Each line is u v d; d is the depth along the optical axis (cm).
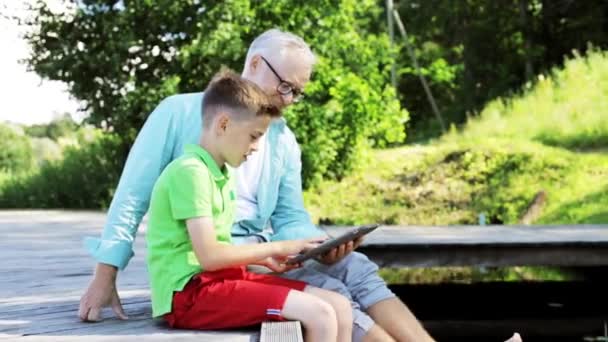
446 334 600
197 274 297
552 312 653
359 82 1320
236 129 296
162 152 329
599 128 1336
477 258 621
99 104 1447
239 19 1350
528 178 1205
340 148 1331
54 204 1500
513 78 2242
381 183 1303
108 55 1408
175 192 294
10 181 1539
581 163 1207
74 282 472
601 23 2166
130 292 411
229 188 309
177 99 336
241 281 295
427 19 2541
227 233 307
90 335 297
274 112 302
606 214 1030
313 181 1313
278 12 1352
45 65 1438
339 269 333
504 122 1491
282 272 321
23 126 1936
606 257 621
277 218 367
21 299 402
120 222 322
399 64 2402
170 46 1430
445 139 1531
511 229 753
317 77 1322
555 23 2233
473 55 2356
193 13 1403
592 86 1505
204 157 298
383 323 326
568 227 769
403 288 755
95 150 1530
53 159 1666
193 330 298
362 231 307
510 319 635
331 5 1366
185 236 297
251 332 293
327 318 284
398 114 1380
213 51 1328
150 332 298
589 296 708
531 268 897
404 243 617
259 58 342
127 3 1406
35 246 726
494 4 2339
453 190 1241
